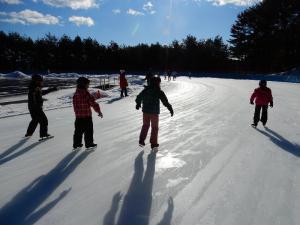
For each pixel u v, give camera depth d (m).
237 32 72.06
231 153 7.09
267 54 66.81
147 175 5.69
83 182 5.37
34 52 88.12
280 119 11.57
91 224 4.03
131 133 9.05
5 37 85.62
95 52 90.38
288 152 7.23
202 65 84.81
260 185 5.27
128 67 90.31
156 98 7.15
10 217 4.20
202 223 4.06
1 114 12.47
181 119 11.38
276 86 29.80
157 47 89.81
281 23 65.38
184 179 5.50
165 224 4.04
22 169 5.99
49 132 9.16
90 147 7.34
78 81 7.13
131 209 4.42
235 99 18.55
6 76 48.50
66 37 90.88
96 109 7.25
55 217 4.20
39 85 8.13
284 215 4.27
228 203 4.60
